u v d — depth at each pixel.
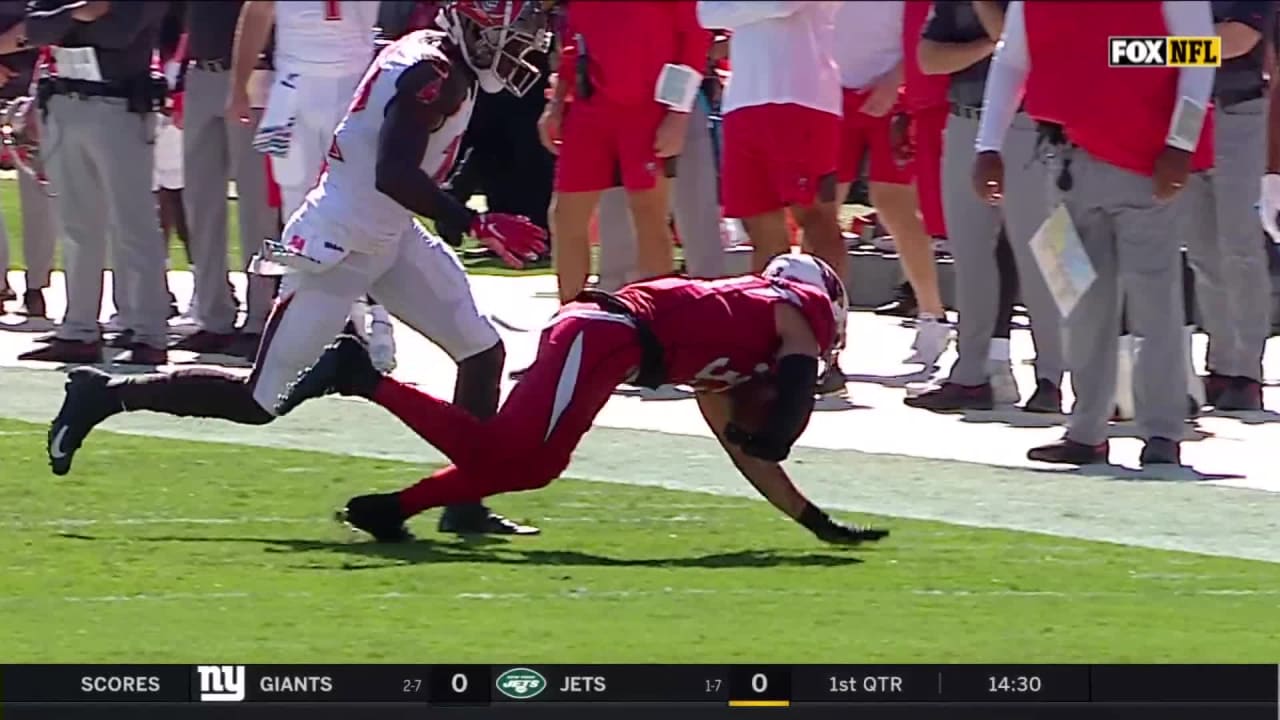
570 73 22.62
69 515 16.03
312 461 18.50
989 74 19.20
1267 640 12.51
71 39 23.70
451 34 14.86
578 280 22.98
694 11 21.97
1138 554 15.25
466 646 12.03
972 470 18.75
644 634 12.39
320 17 20.80
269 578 13.91
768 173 21.83
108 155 23.97
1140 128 18.09
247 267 24.77
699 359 14.74
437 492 15.02
